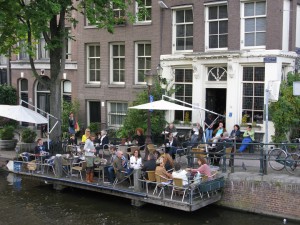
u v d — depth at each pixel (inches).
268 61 684.7
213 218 482.6
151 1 836.0
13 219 481.4
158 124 781.9
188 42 797.2
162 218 484.1
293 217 470.0
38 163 622.5
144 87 851.4
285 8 697.6
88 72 953.5
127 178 549.3
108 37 901.2
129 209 514.6
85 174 609.3
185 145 675.4
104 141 689.6
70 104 952.9
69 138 780.0
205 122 748.0
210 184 484.7
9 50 759.1
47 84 707.4
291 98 659.4
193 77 775.1
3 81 1147.9
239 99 722.2
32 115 663.8
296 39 735.7
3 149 809.5
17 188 611.5
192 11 785.6
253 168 542.9
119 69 908.0
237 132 664.4
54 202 544.7
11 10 630.5
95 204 535.5
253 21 711.7
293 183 469.7
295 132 686.5
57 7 601.6
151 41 839.1
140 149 660.7
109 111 923.4
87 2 659.4
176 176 478.9
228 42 731.4
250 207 497.7
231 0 722.2
